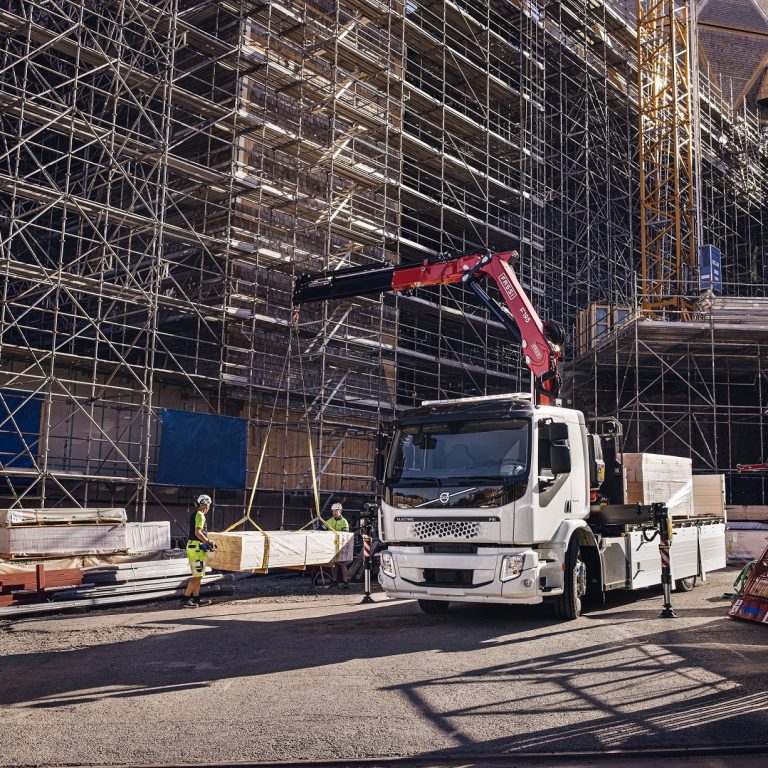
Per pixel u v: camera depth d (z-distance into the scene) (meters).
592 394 33.00
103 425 22.94
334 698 7.16
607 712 6.64
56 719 6.66
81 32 22.72
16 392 20.66
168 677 8.14
